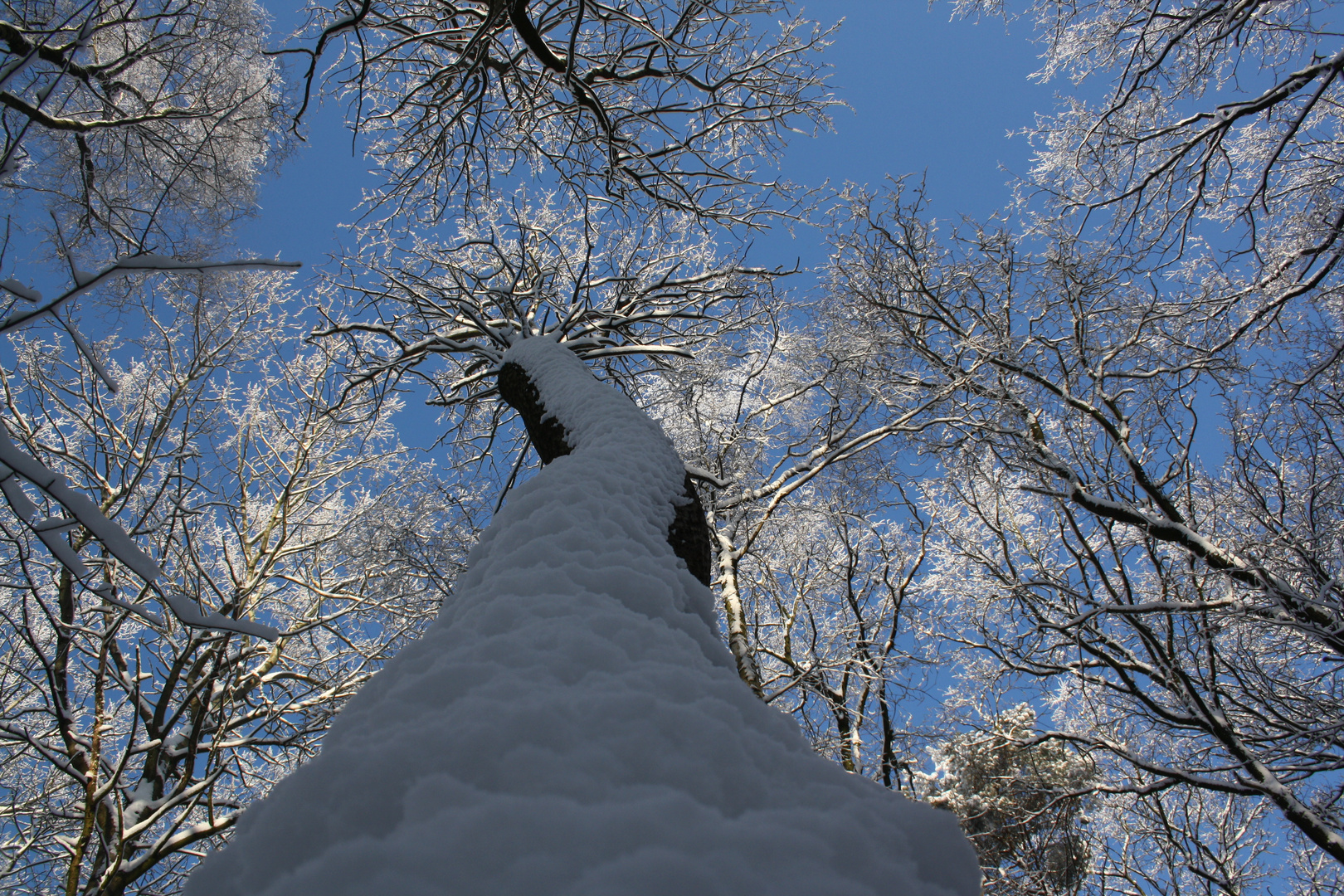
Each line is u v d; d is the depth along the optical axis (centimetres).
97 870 582
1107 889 1025
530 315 682
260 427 906
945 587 927
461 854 91
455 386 665
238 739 722
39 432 748
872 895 94
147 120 662
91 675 723
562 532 216
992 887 808
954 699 902
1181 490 790
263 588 862
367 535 848
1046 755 870
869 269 844
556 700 123
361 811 106
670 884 87
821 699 784
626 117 789
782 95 847
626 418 346
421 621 809
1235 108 707
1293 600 641
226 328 789
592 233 894
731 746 119
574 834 94
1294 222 775
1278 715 685
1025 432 812
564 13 644
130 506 720
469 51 654
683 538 287
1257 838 1031
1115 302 841
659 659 154
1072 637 770
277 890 91
